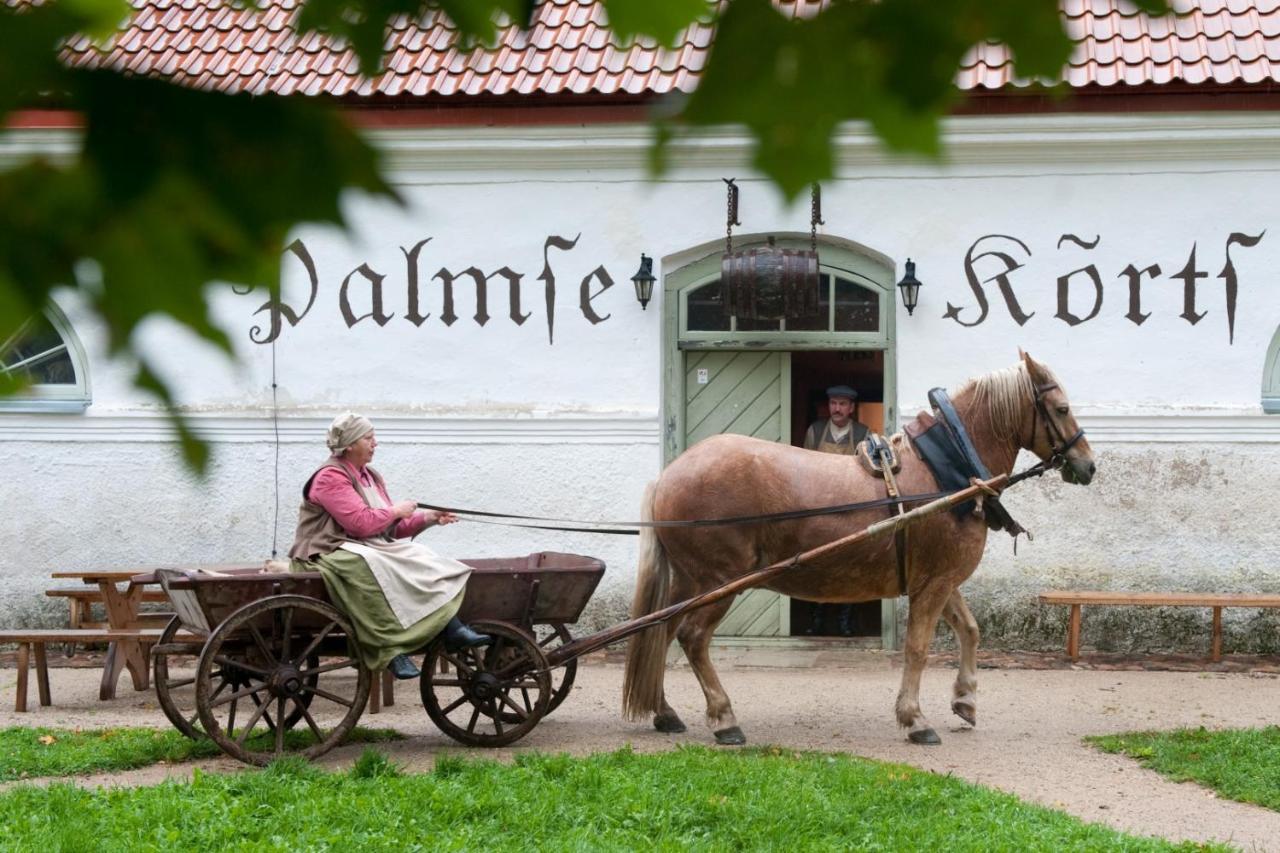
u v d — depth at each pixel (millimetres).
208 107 803
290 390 11055
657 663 7594
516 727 7430
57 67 783
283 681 6840
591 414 10852
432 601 7039
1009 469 7828
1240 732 7648
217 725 6816
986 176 10547
